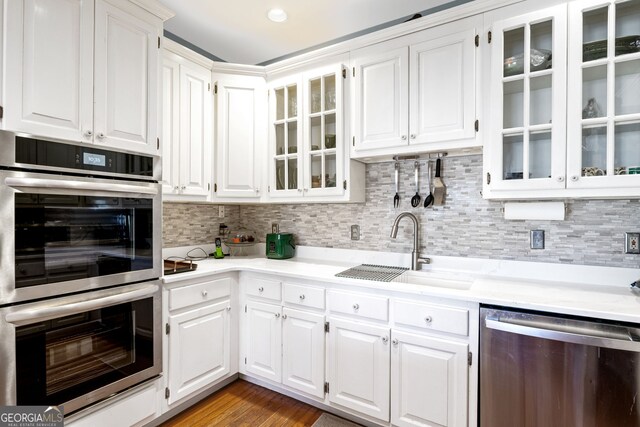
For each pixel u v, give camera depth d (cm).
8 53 131
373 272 208
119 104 169
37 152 139
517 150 175
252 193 257
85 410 154
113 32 166
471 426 154
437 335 162
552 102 159
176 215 260
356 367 184
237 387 231
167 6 217
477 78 179
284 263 244
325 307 196
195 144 233
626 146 157
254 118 258
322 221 269
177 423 192
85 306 150
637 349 120
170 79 216
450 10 183
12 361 131
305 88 240
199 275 205
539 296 150
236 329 233
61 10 146
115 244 166
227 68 251
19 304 134
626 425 125
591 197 161
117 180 168
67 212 148
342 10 222
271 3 215
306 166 240
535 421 139
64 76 147
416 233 218
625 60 147
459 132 183
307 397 208
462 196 212
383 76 208
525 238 193
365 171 247
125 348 170
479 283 178
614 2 147
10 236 131
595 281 174
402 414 171
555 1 160
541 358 138
